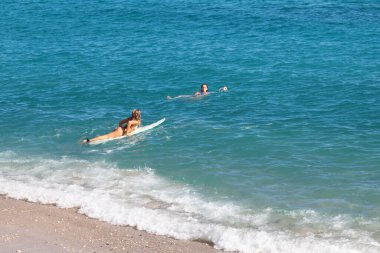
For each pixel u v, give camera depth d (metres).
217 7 172.50
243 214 60.25
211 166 72.38
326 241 53.97
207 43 134.12
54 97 101.56
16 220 60.09
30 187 68.00
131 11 170.25
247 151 76.31
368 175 68.06
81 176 70.81
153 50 129.38
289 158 73.62
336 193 64.12
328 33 140.00
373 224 57.09
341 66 112.69
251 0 181.75
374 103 92.06
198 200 63.69
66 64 121.38
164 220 59.28
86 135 84.62
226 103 95.75
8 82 110.31
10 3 187.50
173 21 157.25
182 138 81.69
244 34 141.75
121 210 61.53
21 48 135.12
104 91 103.88
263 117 88.44
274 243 53.91
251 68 114.19
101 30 150.38
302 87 101.56
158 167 72.75
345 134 80.38
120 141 81.56
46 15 169.50
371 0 178.50
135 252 52.97
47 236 56.34
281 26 148.38
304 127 83.62
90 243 54.91
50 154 78.00
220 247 54.00
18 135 85.00
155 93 102.44
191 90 103.62
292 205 61.84
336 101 93.94
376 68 110.38
